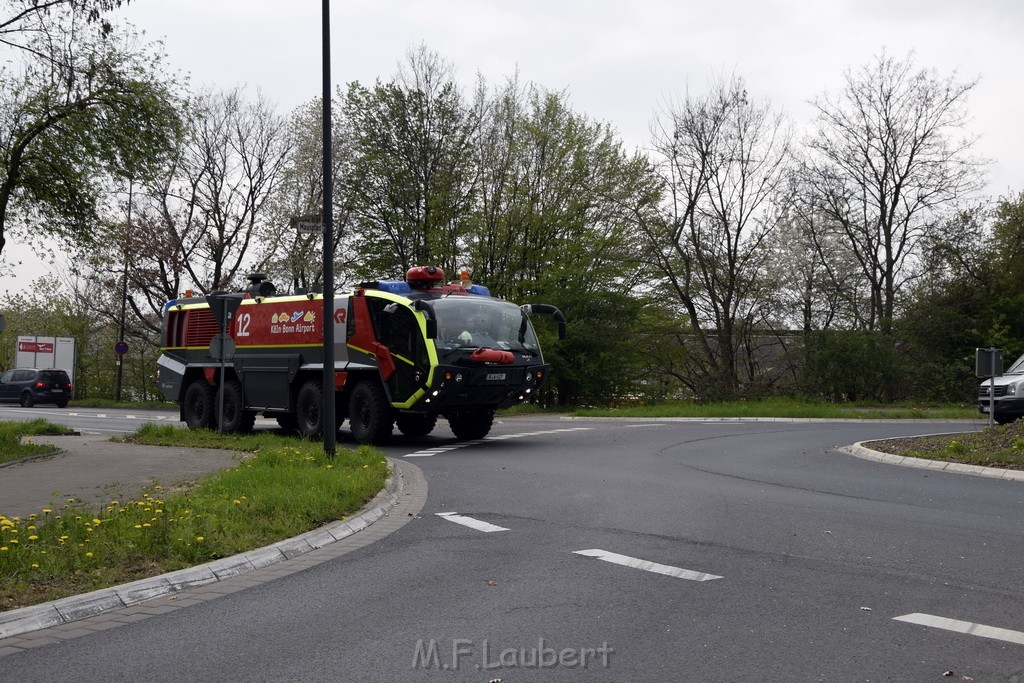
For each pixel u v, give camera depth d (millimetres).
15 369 47094
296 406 20250
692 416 30719
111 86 19000
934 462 15516
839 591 6555
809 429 24625
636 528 9195
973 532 8922
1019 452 15227
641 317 39594
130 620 6035
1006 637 5398
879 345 38625
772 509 10383
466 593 6598
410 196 39562
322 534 8852
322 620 5930
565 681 4676
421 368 17641
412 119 39812
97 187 20266
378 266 40719
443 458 16422
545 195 38625
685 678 4707
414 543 8625
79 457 15805
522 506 10773
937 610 6027
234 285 44312
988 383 24734
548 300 37000
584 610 6070
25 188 19609
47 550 7457
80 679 4820
